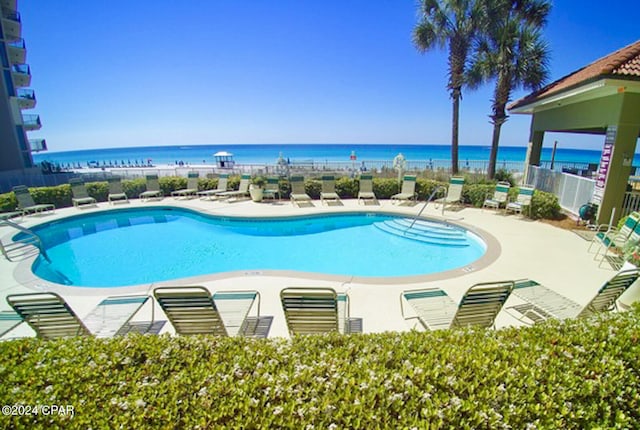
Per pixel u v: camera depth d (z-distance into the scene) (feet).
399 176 41.04
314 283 16.47
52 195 38.22
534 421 4.88
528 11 36.81
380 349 6.70
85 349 6.88
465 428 4.70
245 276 17.48
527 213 28.94
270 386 5.53
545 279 16.53
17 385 5.85
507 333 7.39
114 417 5.05
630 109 22.22
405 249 25.77
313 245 27.20
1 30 68.18
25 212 35.19
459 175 41.37
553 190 31.63
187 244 27.99
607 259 19.06
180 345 7.10
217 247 27.22
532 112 36.68
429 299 12.85
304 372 5.82
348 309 12.67
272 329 12.26
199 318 10.39
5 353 6.77
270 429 4.74
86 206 38.24
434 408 4.99
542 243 22.11
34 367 6.26
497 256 19.75
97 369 6.22
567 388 5.46
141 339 7.30
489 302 10.30
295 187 38.91
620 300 13.14
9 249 23.70
